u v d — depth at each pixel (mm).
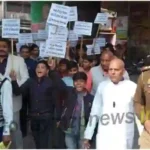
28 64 5848
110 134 3846
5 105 4113
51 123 4520
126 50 8906
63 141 4473
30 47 6246
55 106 4508
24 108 4816
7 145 4137
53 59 5438
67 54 6148
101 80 4574
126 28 8930
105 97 3832
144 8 9562
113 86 3822
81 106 4320
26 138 5031
